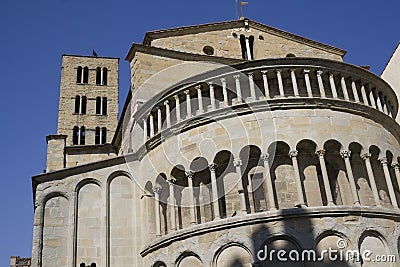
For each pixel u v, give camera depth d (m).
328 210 27.08
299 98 30.05
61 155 48.88
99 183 33.72
